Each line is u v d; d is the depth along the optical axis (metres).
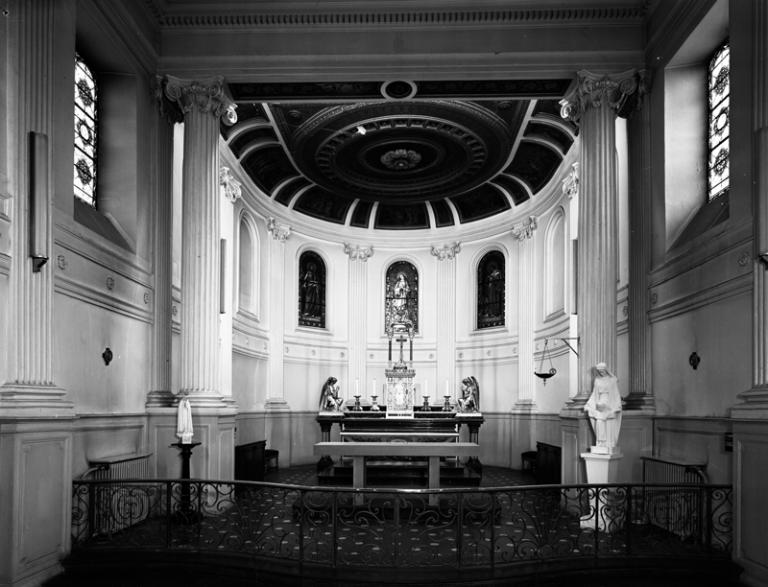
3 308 6.61
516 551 7.02
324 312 19.59
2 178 6.70
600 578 6.89
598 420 8.78
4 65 6.85
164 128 10.81
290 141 14.70
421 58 10.51
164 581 6.87
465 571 6.68
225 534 7.57
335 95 11.29
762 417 6.43
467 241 19.53
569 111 10.83
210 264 10.26
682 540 7.60
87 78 9.69
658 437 9.61
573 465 9.86
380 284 20.12
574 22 10.45
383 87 11.15
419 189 17.48
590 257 9.99
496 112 13.29
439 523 9.11
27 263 6.79
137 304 9.95
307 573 6.69
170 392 10.55
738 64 7.60
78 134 9.38
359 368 19.52
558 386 15.39
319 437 18.73
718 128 9.32
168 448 9.91
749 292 7.28
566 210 14.67
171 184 10.93
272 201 17.55
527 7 10.39
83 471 8.13
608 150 10.13
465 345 19.28
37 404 6.62
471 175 16.52
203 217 10.26
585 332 9.91
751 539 6.71
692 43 9.11
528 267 17.39
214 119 10.58
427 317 19.92
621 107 10.61
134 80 10.05
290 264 18.53
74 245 7.98
